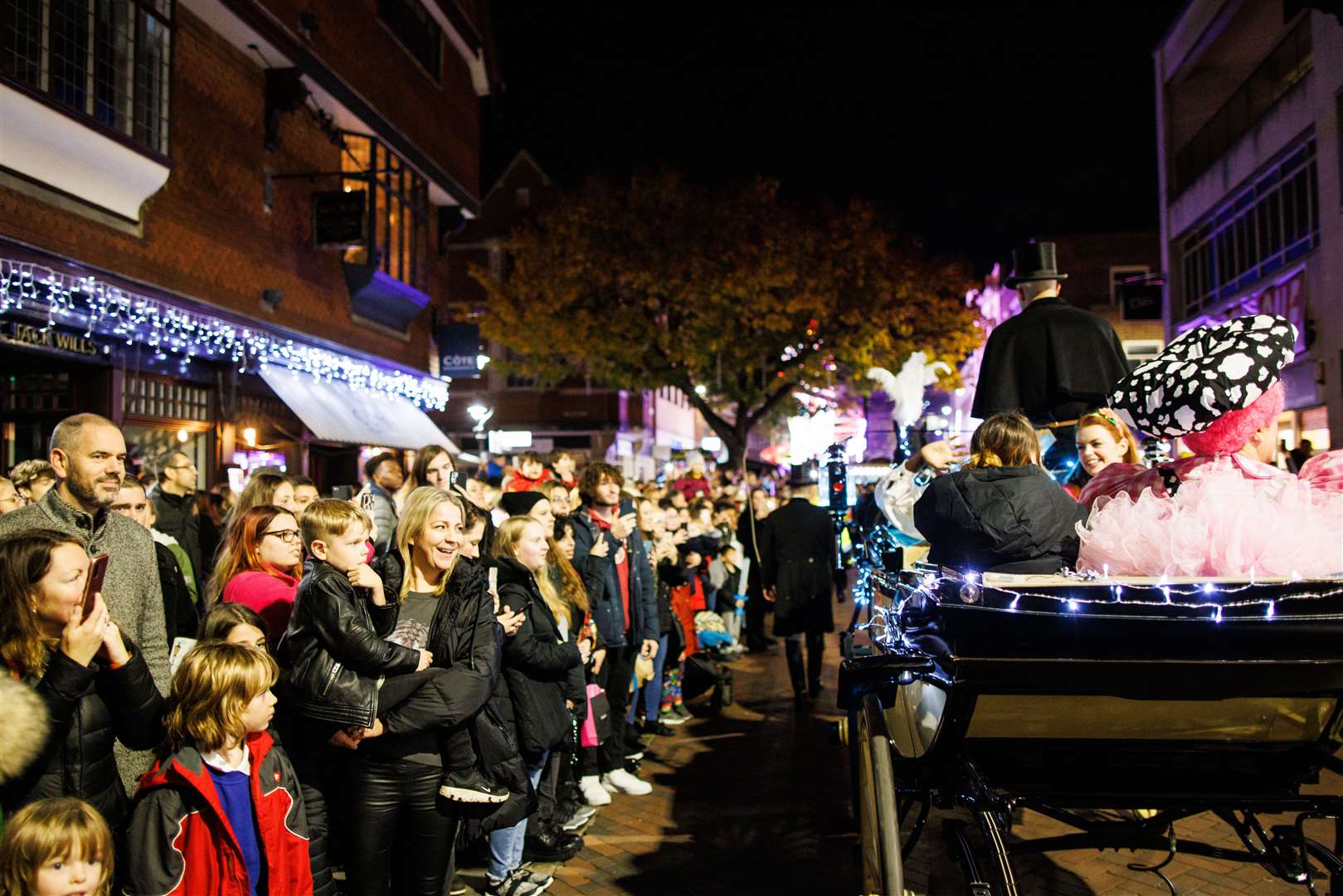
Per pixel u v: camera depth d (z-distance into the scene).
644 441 38.69
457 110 20.77
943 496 3.61
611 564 6.45
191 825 3.20
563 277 25.88
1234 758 3.22
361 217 15.18
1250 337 3.12
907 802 3.90
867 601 5.36
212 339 12.54
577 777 6.08
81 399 10.82
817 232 25.80
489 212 34.50
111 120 10.49
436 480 6.72
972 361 28.72
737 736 7.96
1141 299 26.50
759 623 12.34
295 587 4.50
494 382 34.06
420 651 3.85
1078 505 3.62
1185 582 2.67
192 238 12.14
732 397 28.03
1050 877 4.85
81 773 3.17
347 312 16.56
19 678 3.01
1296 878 3.33
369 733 3.71
